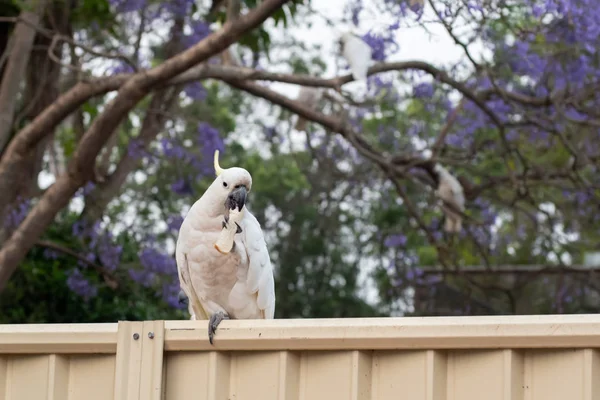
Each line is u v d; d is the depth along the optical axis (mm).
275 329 3449
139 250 10938
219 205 4426
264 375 3482
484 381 3230
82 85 8219
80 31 12227
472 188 10750
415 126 11812
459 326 3240
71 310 10445
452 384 3281
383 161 9781
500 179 10430
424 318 3299
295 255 17656
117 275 10547
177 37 10508
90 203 10445
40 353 3682
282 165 16516
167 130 10734
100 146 7930
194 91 10828
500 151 11070
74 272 10133
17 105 11977
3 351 3688
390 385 3338
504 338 3184
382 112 11711
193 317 4938
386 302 14562
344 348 3383
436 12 7320
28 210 10523
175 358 3596
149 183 12836
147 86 7770
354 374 3361
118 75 8273
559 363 3154
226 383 3535
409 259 12133
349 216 17328
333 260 17797
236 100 17484
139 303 10469
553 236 12477
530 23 9242
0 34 10047
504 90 9578
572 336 3109
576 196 10859
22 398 3676
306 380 3451
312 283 17672
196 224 4516
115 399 3559
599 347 3098
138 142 10555
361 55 8500
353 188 13492
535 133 10383
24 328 3682
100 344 3619
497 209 13258
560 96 9453
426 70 8992
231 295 4625
